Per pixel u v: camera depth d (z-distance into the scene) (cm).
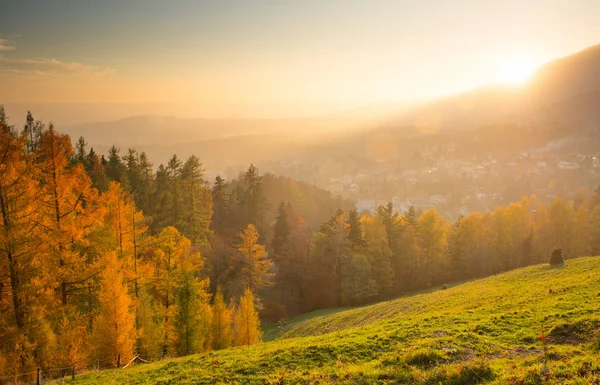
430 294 4338
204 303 3506
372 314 4141
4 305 2114
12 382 1981
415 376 1438
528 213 8425
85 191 2538
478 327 2070
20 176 2105
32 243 2130
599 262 3931
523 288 3253
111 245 3061
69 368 2206
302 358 1867
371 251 6825
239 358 1991
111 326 2422
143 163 6538
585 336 1683
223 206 8531
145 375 1916
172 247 3497
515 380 1213
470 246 7475
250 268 5469
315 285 6581
